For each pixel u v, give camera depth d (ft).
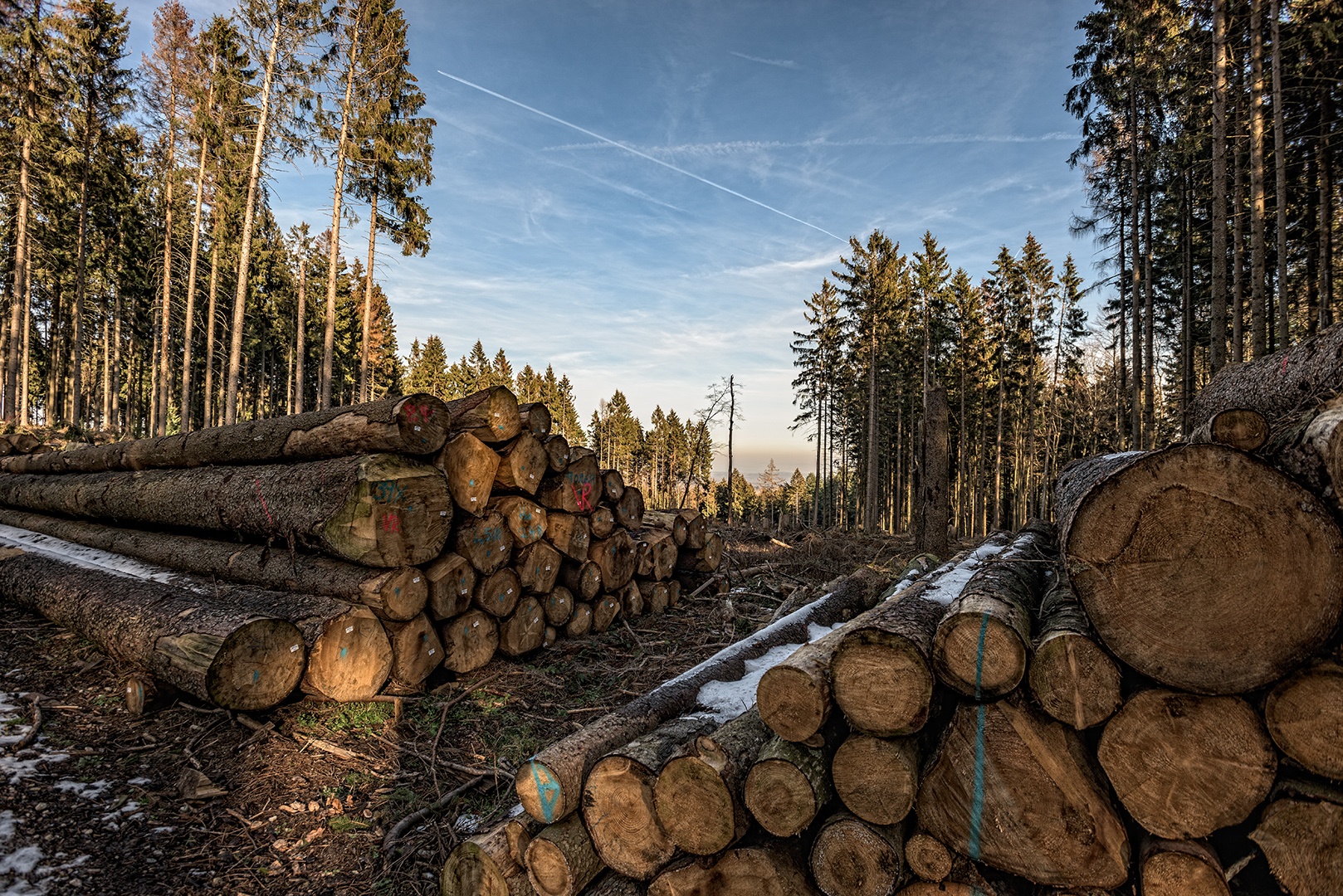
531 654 17.66
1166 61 46.50
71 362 110.01
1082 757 6.05
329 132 56.59
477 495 15.81
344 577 14.15
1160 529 5.62
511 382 183.73
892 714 6.51
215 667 11.19
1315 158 43.80
